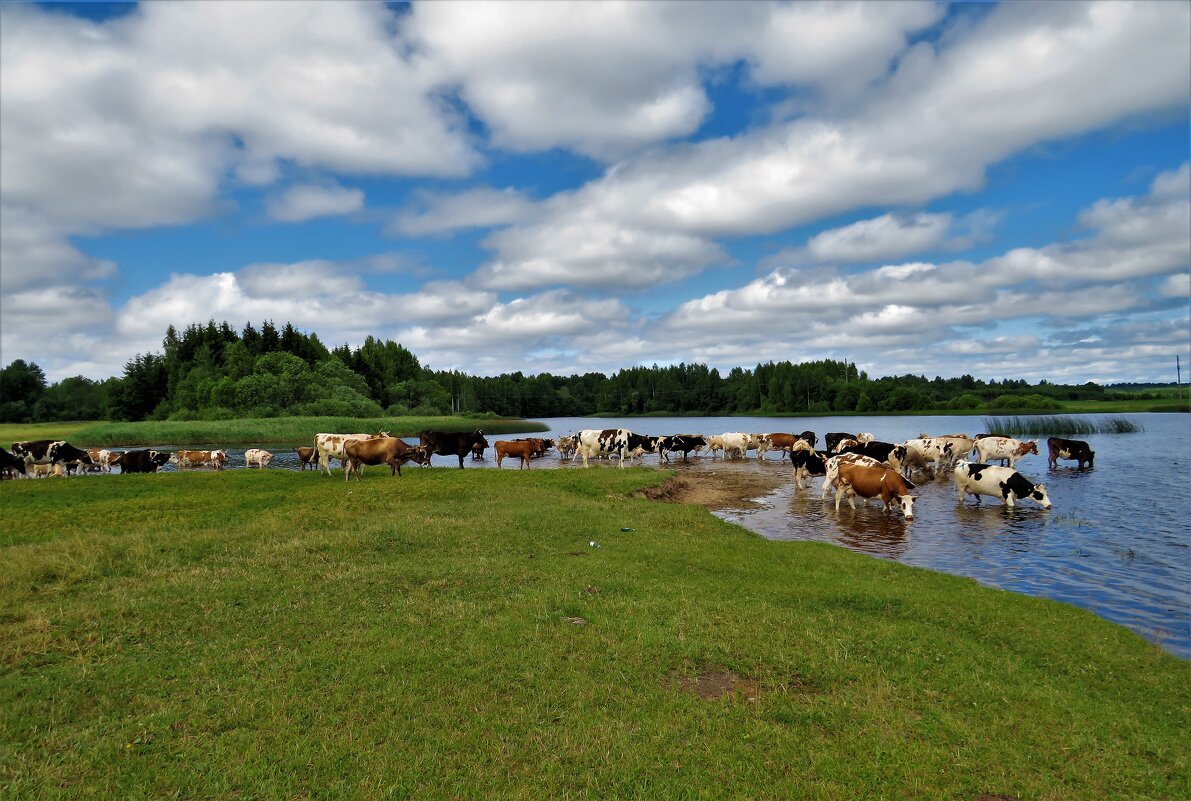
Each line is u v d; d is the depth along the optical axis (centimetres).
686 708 702
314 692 711
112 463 4053
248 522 1642
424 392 13950
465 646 839
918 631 955
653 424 12800
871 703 718
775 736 649
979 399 14312
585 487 2423
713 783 571
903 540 1806
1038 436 5869
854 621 998
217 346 12106
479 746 617
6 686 713
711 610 1010
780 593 1143
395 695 707
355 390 10869
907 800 559
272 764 581
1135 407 12912
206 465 4266
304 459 3756
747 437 4466
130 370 11744
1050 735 674
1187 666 891
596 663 802
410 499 2066
